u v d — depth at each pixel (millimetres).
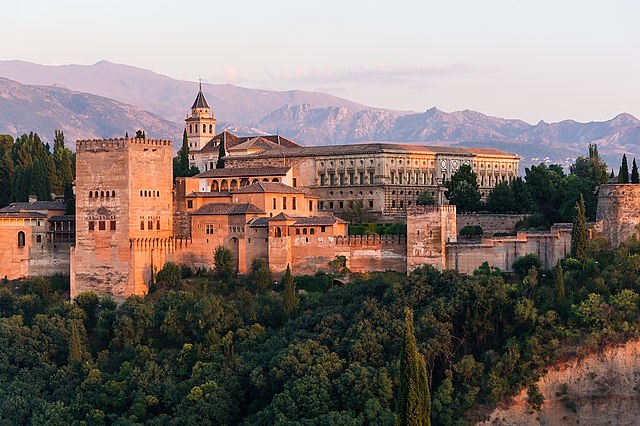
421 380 182625
